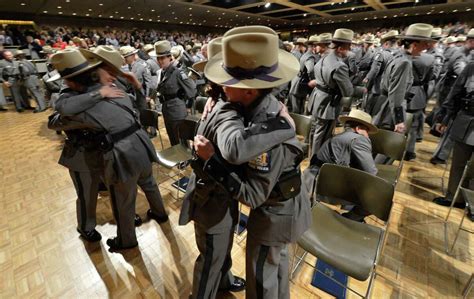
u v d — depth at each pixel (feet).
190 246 6.11
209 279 3.66
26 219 6.91
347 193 5.10
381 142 7.22
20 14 38.86
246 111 2.83
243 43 2.36
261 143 2.45
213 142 2.93
